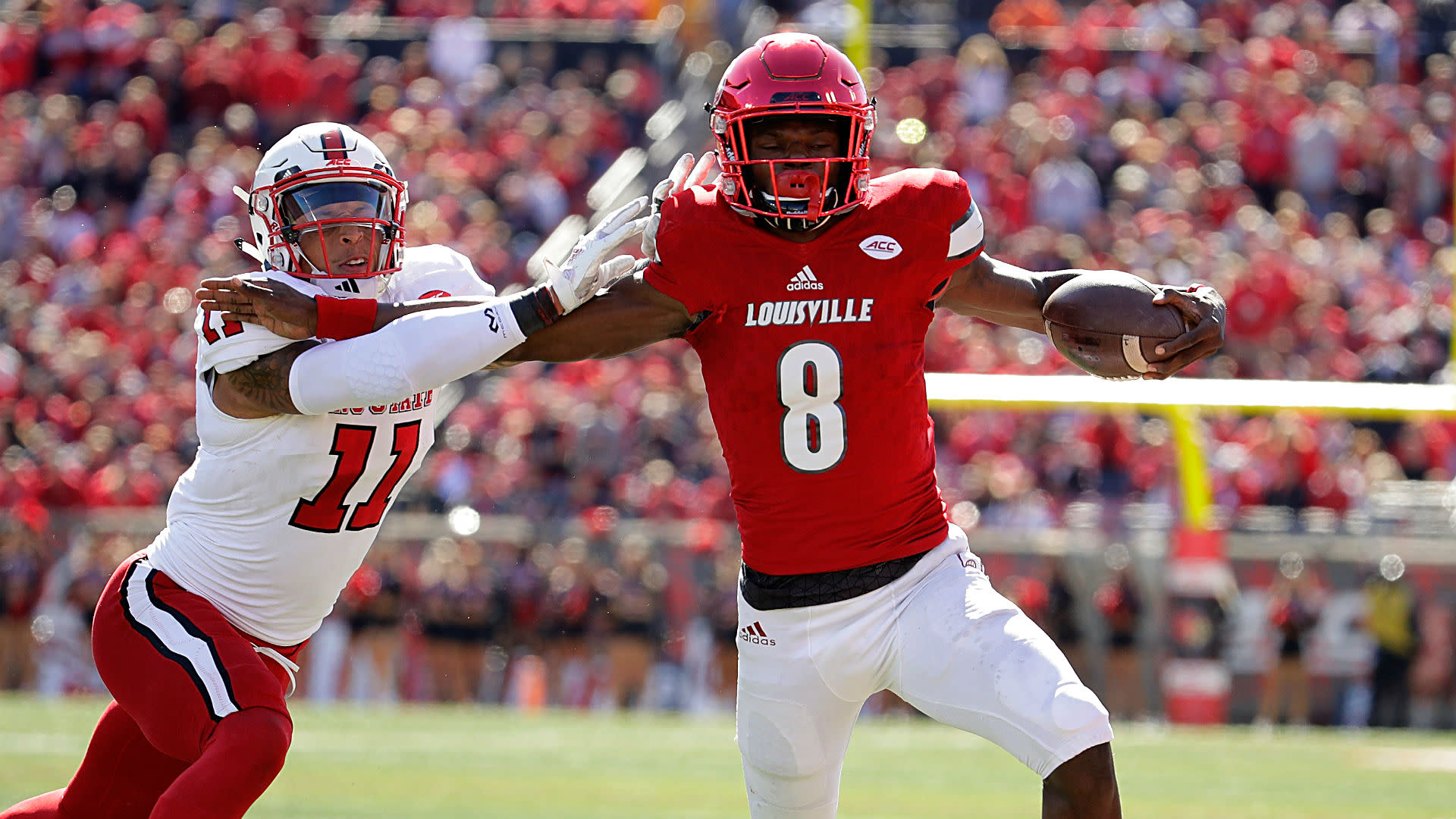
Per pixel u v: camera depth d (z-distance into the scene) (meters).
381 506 12.45
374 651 36.38
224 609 12.13
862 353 11.22
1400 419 42.66
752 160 11.16
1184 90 54.72
